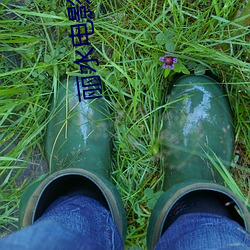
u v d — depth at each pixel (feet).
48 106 4.63
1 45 4.58
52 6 4.59
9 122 4.63
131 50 4.59
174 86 4.63
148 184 4.61
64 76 4.66
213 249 3.03
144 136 4.60
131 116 4.62
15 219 4.54
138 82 4.53
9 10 4.43
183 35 4.56
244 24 4.49
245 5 4.49
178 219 3.60
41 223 2.78
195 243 3.12
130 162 4.62
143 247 4.51
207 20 4.61
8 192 4.59
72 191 3.94
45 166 4.66
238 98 4.58
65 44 4.63
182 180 4.40
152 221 3.90
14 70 4.39
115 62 4.59
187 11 4.63
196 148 4.46
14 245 2.44
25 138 4.49
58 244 2.64
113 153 4.67
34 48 4.61
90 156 4.46
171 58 4.45
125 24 4.62
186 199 3.92
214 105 4.56
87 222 3.20
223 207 3.74
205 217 3.42
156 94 4.57
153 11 4.65
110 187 3.81
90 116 4.54
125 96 4.66
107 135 4.56
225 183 4.48
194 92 4.58
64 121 4.52
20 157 4.63
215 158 4.46
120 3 4.66
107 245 3.21
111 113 4.66
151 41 4.58
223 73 4.59
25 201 3.82
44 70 4.56
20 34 4.57
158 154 4.61
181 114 4.54
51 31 4.65
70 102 4.56
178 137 4.51
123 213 3.94
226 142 4.54
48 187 3.59
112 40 4.64
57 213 3.18
